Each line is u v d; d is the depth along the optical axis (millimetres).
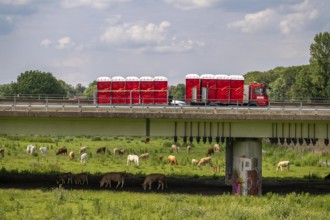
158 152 99188
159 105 58781
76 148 103938
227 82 65125
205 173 73438
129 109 55156
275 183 66438
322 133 57031
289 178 71000
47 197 52719
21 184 60656
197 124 57375
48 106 55375
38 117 55844
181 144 115500
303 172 77500
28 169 73188
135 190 58188
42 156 88500
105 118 56344
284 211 45969
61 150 90812
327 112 54781
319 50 144250
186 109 54906
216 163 83000
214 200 51875
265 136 56938
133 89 64188
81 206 47188
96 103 62469
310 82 146250
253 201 51625
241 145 57312
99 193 55250
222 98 65062
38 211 46281
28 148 89875
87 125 57562
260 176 56906
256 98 69375
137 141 126812
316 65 144625
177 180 66625
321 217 44094
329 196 56500
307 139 57281
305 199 52875
